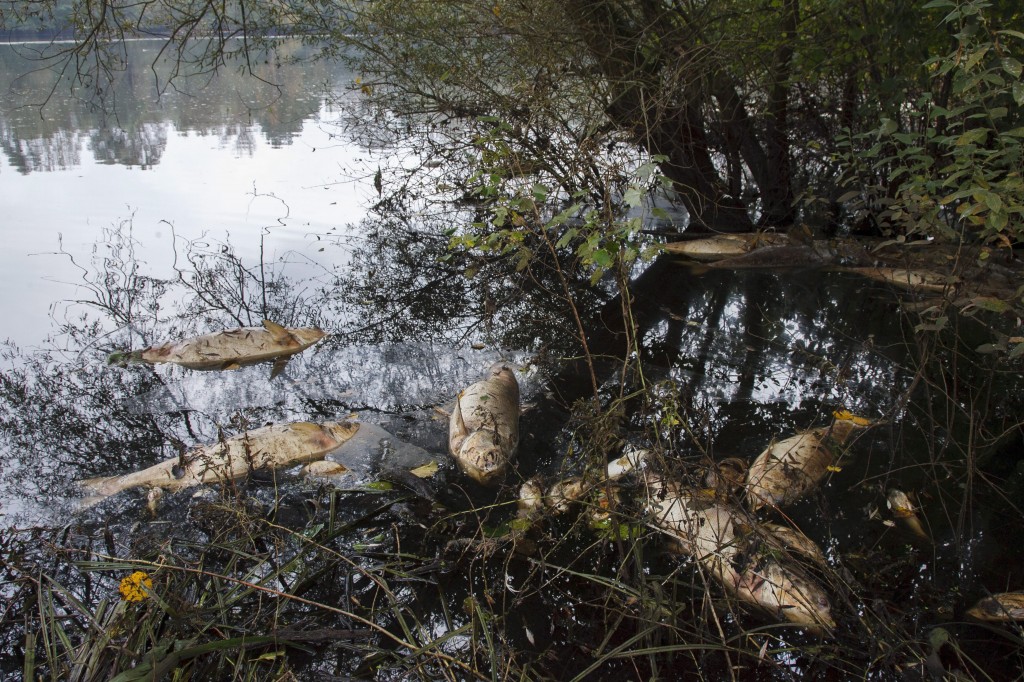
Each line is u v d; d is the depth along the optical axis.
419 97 10.53
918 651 3.01
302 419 4.85
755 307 6.44
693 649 3.07
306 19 9.05
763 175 8.73
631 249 3.52
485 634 2.95
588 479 3.83
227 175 10.69
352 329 6.20
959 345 5.50
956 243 6.26
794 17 7.57
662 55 7.57
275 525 3.59
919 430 4.53
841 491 4.00
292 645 3.08
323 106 15.48
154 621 3.07
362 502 4.03
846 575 3.36
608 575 3.48
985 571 3.47
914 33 6.29
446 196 9.66
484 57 8.80
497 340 5.92
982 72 3.68
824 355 5.50
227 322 6.31
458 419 4.46
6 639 3.17
